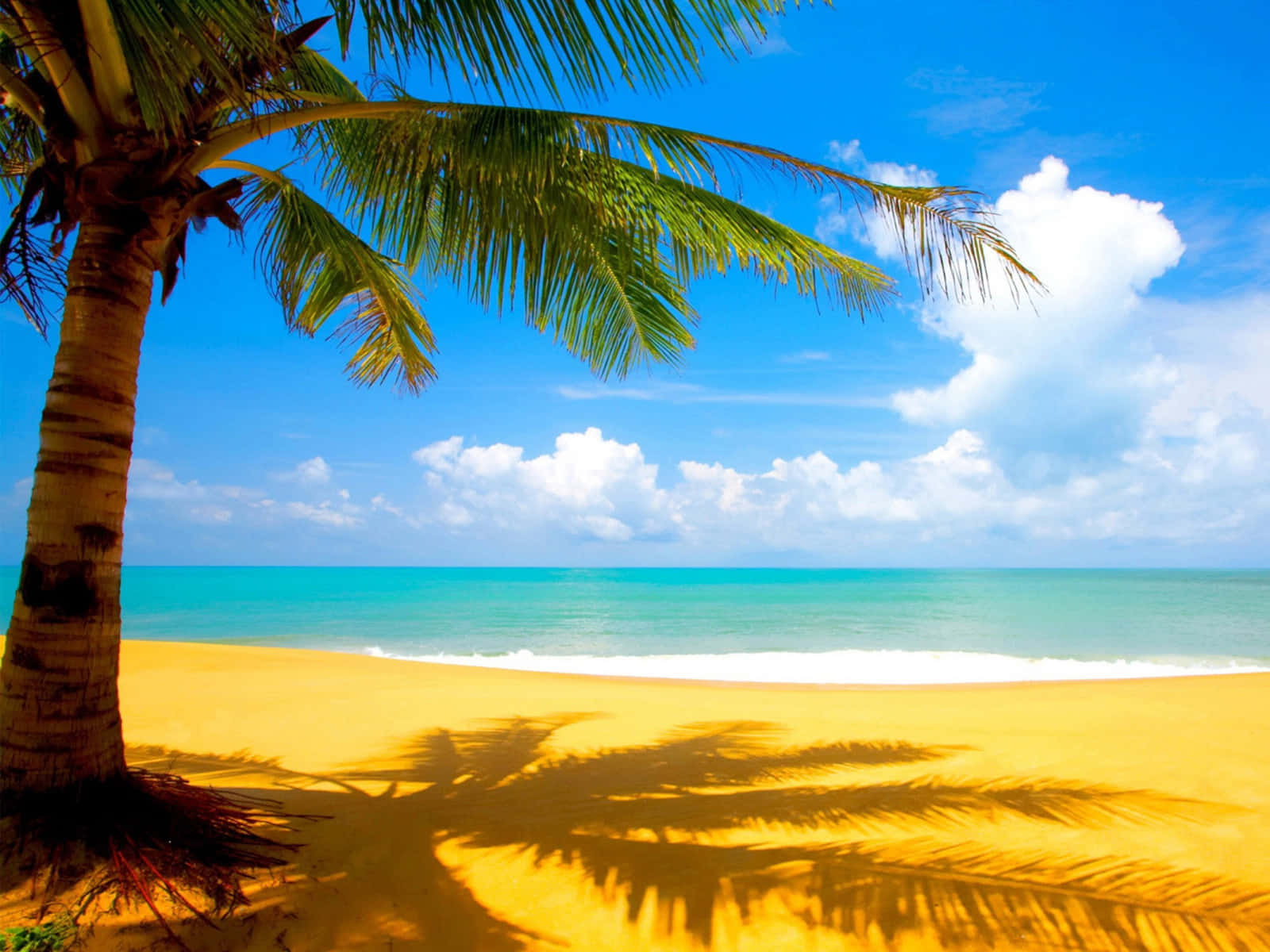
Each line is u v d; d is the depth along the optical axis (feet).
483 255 12.05
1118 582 257.34
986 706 25.63
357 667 37.09
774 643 71.56
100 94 9.43
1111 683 32.76
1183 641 66.33
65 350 9.69
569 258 13.20
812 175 11.86
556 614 109.50
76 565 9.49
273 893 9.29
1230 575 397.80
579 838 11.69
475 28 8.70
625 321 15.97
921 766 16.46
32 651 9.36
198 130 10.35
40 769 9.23
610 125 10.88
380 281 16.21
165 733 20.49
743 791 14.56
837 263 14.35
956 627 84.23
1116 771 15.85
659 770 16.24
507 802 13.70
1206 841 11.68
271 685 29.96
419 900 9.39
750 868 10.55
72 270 9.79
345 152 14.37
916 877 10.27
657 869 10.47
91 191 9.63
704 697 28.30
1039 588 192.54
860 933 8.73
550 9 8.65
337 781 15.24
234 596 154.81
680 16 9.25
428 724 21.88
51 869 8.73
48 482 9.50
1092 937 8.63
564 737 20.04
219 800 11.55
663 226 14.12
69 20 9.13
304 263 16.92
